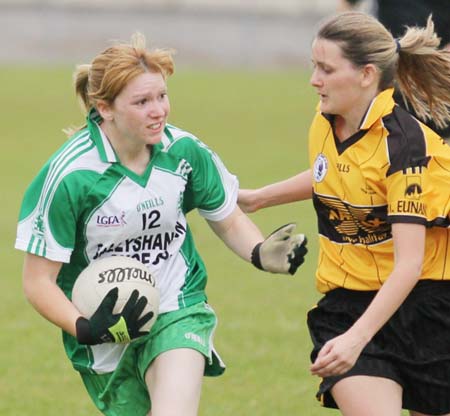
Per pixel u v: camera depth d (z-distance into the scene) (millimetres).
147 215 17047
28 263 17031
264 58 133125
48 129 75375
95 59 16797
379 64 16203
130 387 17703
